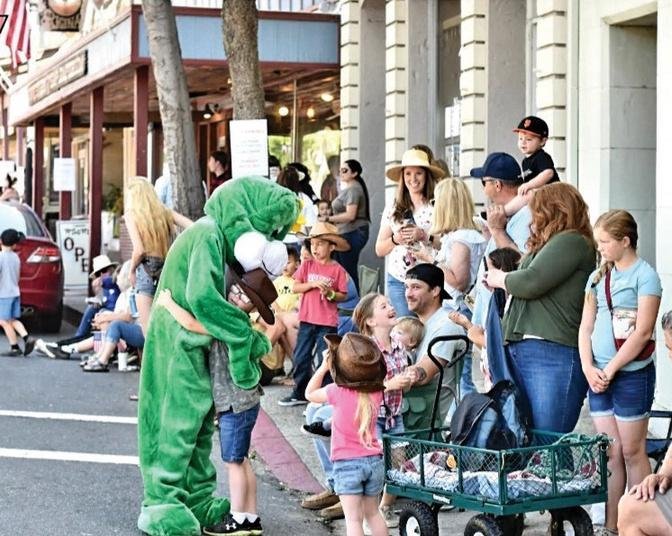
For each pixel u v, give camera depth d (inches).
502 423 306.8
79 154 1638.8
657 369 473.1
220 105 1103.0
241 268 341.1
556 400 327.9
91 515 363.6
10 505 373.4
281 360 550.0
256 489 380.8
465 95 668.7
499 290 345.7
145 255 504.7
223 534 340.5
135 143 874.8
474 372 530.6
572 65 555.5
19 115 1363.2
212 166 756.6
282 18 856.3
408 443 317.7
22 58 1208.8
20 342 761.6
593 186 544.1
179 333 338.0
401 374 345.1
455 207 402.0
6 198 932.6
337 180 891.4
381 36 850.8
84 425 493.4
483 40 660.7
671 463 275.4
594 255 329.7
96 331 649.6
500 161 367.6
